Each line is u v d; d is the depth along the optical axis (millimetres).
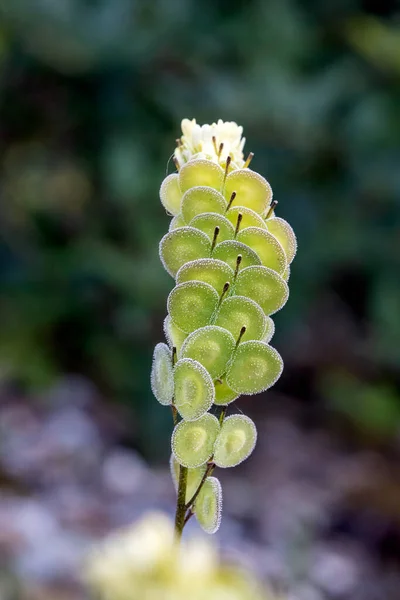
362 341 977
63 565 378
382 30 844
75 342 858
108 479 626
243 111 806
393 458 807
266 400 946
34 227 886
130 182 816
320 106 819
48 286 841
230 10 876
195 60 843
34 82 839
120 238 880
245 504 641
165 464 767
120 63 814
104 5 840
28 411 729
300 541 536
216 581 171
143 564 169
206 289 190
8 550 403
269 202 196
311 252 851
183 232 191
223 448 192
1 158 891
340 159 851
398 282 875
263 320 191
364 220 862
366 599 493
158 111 842
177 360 194
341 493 659
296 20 891
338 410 887
